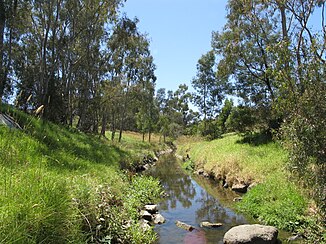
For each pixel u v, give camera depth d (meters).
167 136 66.62
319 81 6.28
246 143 22.94
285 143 7.07
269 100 23.58
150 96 42.19
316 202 6.54
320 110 5.97
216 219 10.02
